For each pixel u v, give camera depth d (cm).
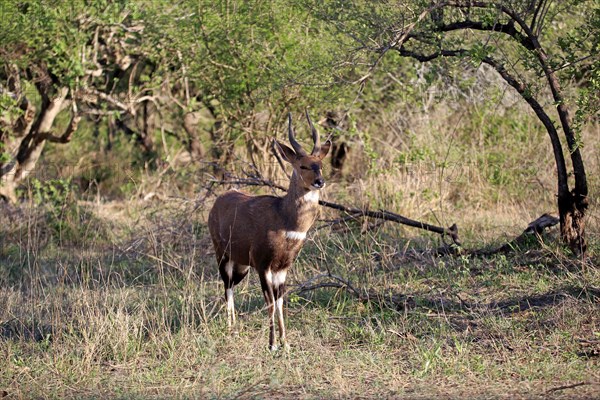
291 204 1880
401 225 2827
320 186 1831
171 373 1742
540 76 2197
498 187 3231
